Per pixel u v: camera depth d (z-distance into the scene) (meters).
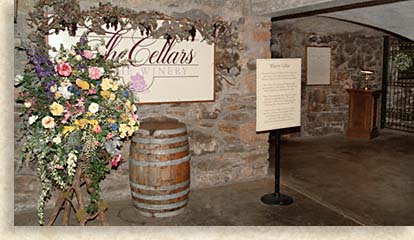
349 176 4.09
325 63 6.44
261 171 3.93
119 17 3.12
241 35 3.66
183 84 3.43
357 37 6.69
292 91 3.25
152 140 2.84
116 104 2.40
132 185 2.97
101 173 2.59
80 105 2.27
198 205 3.19
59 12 2.95
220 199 3.33
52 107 2.19
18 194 3.06
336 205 3.24
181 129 2.94
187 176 3.01
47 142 2.26
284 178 3.99
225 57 3.60
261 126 3.13
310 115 6.41
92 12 3.04
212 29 3.49
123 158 3.32
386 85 6.95
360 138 6.21
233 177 3.79
